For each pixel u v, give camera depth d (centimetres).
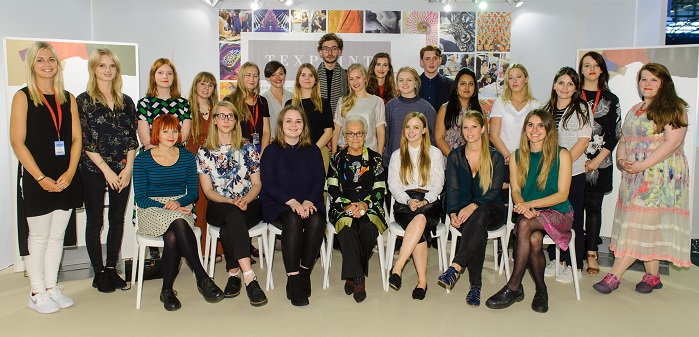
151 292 342
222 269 389
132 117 350
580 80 383
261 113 407
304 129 353
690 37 668
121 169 345
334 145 417
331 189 352
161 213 316
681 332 285
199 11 543
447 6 546
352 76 402
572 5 540
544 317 304
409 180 359
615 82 418
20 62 373
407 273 387
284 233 322
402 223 341
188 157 342
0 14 394
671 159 340
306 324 292
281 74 422
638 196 344
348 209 335
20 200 310
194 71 547
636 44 531
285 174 348
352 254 322
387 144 412
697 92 390
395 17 552
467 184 352
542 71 554
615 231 365
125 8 531
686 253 343
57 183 301
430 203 346
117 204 347
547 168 331
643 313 312
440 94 457
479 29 554
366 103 406
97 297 332
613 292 349
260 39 549
